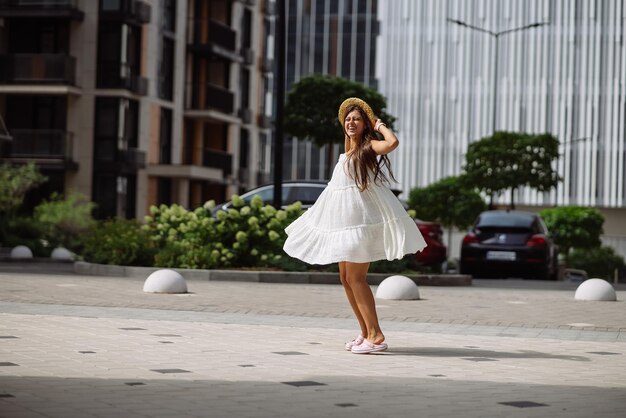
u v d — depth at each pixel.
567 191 87.19
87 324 11.28
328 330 11.47
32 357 8.55
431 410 6.54
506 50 88.25
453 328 12.27
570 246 71.69
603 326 13.09
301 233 9.58
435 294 18.59
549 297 18.75
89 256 23.73
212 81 58.53
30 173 39.59
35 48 47.94
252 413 6.29
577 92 87.25
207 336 10.50
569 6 87.44
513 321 13.52
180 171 50.38
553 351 10.09
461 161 88.31
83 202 47.31
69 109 47.53
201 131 56.00
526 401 6.98
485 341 10.85
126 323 11.54
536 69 87.88
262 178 65.38
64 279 19.11
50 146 46.88
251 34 62.88
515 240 27.20
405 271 22.67
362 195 9.31
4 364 8.10
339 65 89.25
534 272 27.22
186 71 54.88
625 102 86.50
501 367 8.77
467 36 88.44
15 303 13.67
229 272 21.00
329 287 19.59
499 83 88.31
